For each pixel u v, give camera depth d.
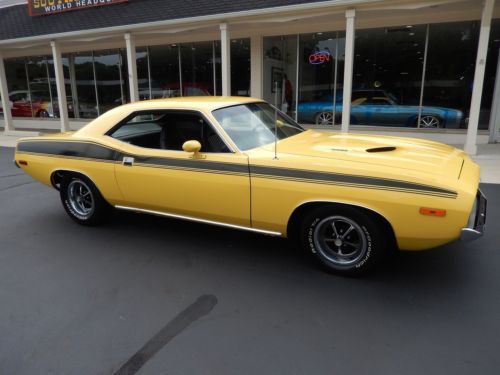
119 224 4.78
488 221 4.54
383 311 2.86
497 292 3.08
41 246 4.17
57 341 2.62
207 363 2.38
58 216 5.14
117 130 4.24
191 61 13.55
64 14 13.16
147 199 4.06
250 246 4.06
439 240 2.92
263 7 9.45
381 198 2.95
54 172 4.64
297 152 3.45
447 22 9.72
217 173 3.55
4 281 3.44
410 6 8.14
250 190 3.43
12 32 14.23
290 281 3.33
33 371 2.35
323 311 2.88
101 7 12.46
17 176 7.58
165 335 2.65
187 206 3.84
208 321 2.80
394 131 10.87
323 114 11.77
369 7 8.39
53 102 17.00
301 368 2.31
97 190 4.44
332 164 3.15
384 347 2.48
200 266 3.64
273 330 2.68
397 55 10.49
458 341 2.52
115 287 3.30
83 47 15.37
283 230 3.44
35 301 3.12
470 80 9.88
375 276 3.36
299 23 10.95
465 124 10.15
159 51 14.04
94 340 2.62
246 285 3.28
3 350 2.55
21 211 5.38
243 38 12.48
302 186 3.20
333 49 11.20
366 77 11.02
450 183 2.87
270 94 12.41
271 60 12.14
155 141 4.03
